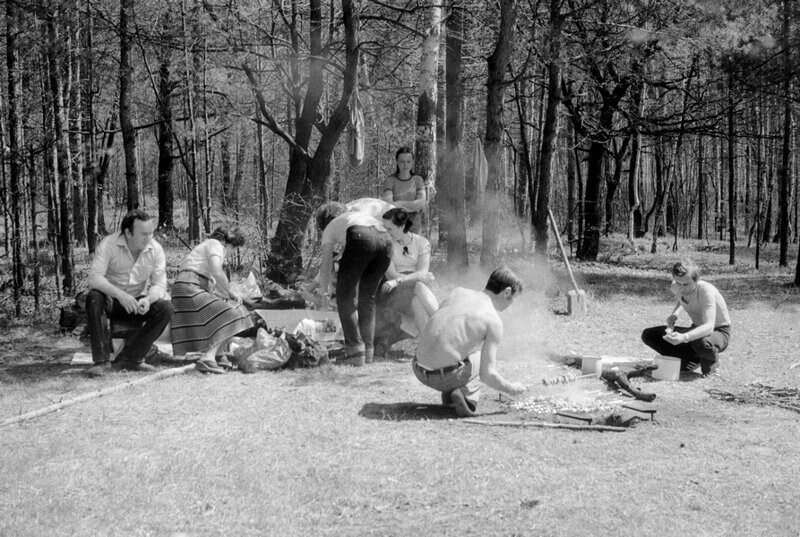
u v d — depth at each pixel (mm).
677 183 41719
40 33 11125
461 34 13922
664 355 7824
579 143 21781
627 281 17078
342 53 16422
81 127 17578
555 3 13242
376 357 8258
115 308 7605
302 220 13477
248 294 8414
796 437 5551
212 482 4703
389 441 5410
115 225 29703
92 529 4086
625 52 17391
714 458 5098
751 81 16906
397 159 10297
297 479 4754
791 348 8984
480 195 12906
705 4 15016
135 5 12891
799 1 15625
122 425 5867
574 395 6633
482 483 4625
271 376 7395
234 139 25750
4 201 11969
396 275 8125
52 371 7668
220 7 13141
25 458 5109
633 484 4613
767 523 4105
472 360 6020
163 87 16172
